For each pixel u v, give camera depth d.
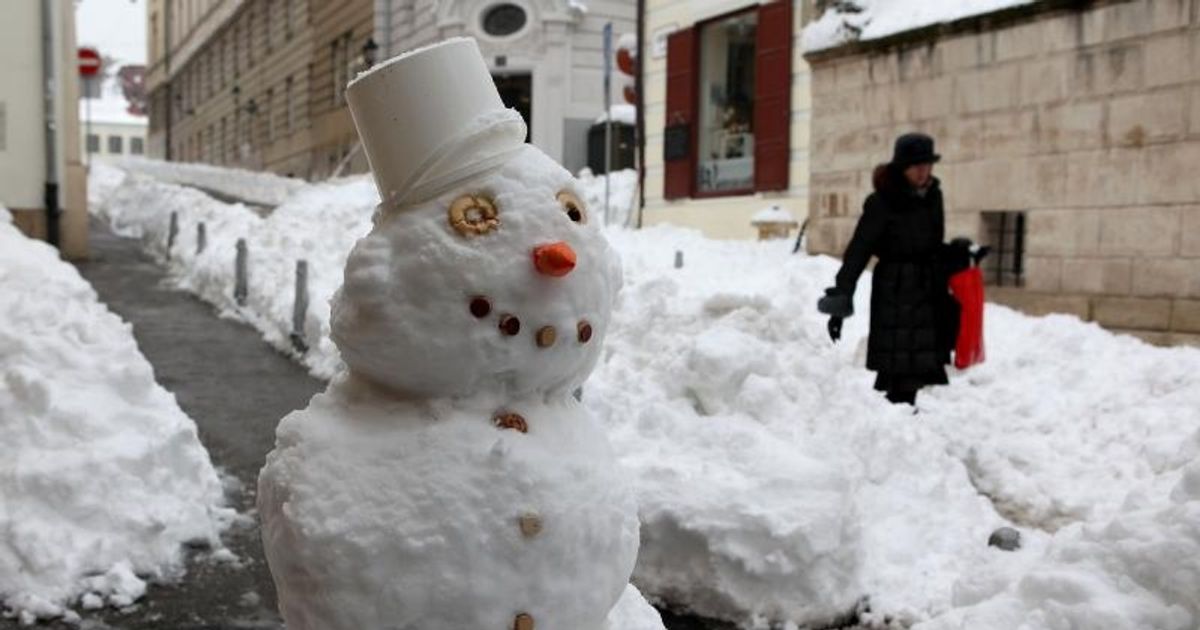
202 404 7.87
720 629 4.35
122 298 12.90
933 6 12.47
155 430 5.36
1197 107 9.61
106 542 4.70
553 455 2.57
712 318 6.76
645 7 19.64
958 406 7.80
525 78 32.41
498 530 2.44
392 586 2.40
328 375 8.80
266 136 50.81
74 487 4.75
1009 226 11.94
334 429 2.59
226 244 14.34
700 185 18.77
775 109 16.62
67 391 5.28
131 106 94.75
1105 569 3.66
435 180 2.54
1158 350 8.91
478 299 2.47
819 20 14.35
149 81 84.56
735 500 4.47
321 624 2.44
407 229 2.54
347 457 2.52
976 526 5.43
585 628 2.59
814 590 4.37
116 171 41.66
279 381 8.74
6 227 10.52
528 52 31.59
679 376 5.68
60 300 6.40
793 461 4.77
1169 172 9.84
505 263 2.49
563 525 2.50
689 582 4.48
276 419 7.50
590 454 2.67
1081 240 10.64
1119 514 3.88
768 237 16.22
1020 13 11.18
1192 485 3.81
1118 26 10.27
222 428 7.22
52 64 15.00
